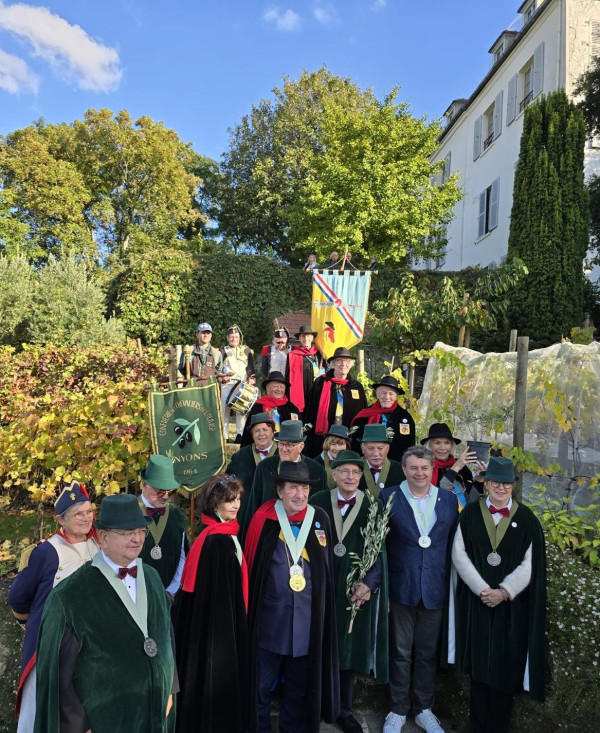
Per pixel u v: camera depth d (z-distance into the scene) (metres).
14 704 4.14
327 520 3.78
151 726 2.51
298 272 15.84
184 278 15.18
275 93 27.55
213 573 3.35
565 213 12.15
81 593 2.53
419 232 17.42
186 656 3.29
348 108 24.91
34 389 9.19
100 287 15.59
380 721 4.08
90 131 27.45
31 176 25.34
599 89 13.06
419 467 3.94
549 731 3.66
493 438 5.71
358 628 3.86
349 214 17.36
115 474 5.52
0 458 5.74
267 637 3.53
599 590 4.03
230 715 3.22
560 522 4.61
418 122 17.78
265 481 4.50
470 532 3.88
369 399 7.60
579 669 3.71
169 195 28.34
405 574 3.92
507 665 3.70
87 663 2.45
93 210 27.72
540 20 16.09
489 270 14.34
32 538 5.76
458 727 4.04
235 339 7.75
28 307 13.81
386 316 9.73
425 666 3.95
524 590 3.79
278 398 5.89
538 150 12.54
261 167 26.12
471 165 20.84
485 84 19.48
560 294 11.89
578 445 5.11
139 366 9.16
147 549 3.79
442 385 6.37
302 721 3.54
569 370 5.30
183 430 5.29
